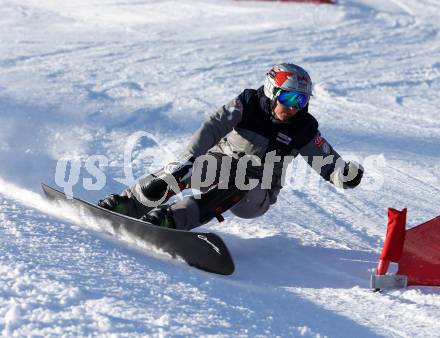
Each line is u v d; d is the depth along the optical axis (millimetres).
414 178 15406
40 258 7352
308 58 28359
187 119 18922
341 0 43906
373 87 24156
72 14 38969
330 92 23031
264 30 34344
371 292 8305
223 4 42375
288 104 9289
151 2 42875
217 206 9633
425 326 7191
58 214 9938
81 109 18938
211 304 6867
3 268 6828
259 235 10930
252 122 9609
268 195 10227
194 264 8586
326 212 12883
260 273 9016
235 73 25141
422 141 18375
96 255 7883
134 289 6859
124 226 9141
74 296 6320
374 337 6809
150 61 26609
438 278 8344
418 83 25078
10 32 32500
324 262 9742
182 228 9359
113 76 23750
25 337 5441
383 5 43625
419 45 32188
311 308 7555
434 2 45531
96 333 5660
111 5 41812
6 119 17141
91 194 12570
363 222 12438
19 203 9977
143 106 19859
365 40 32781
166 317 6152
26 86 21297
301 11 39594
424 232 8367
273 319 6820
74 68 24734
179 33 33375
